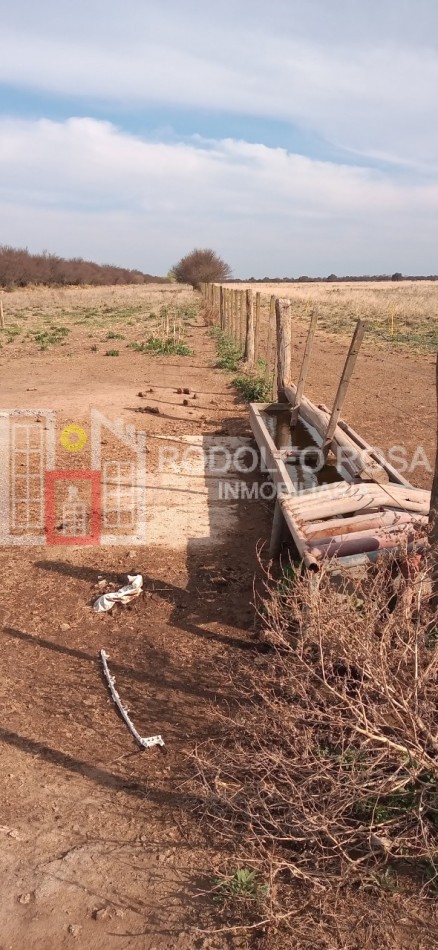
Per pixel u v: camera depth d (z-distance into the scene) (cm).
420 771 300
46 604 527
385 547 443
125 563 595
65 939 265
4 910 278
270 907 270
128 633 483
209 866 294
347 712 331
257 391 1273
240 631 479
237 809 312
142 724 388
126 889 286
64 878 292
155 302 4984
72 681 430
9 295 5809
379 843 290
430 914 269
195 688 418
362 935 261
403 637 343
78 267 8669
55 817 325
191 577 564
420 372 1498
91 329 2706
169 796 336
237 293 2233
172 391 1361
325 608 353
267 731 355
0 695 417
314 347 1973
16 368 1661
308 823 295
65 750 370
